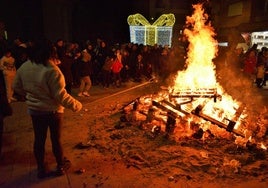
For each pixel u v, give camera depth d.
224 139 5.69
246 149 5.21
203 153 5.07
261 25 21.81
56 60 3.88
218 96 8.14
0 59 9.00
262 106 8.88
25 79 3.67
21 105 8.99
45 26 20.11
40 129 3.87
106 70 12.62
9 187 3.97
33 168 4.56
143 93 11.12
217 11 31.94
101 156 5.01
